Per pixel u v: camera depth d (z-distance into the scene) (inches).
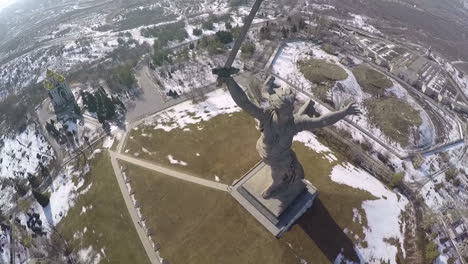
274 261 1947.6
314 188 2256.4
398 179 2568.9
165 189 2375.7
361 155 2876.5
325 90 3580.2
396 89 3737.7
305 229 2085.4
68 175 2738.7
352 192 2349.9
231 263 1946.4
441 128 3371.1
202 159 2596.0
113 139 2974.9
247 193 2235.5
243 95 1521.9
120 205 2315.5
